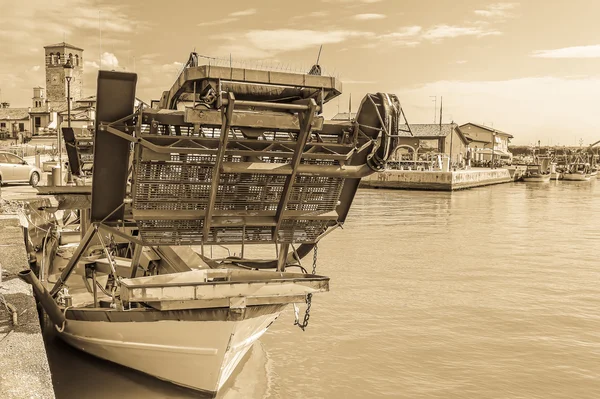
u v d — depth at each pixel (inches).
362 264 837.8
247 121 306.0
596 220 1529.3
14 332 286.8
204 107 324.8
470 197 2453.2
